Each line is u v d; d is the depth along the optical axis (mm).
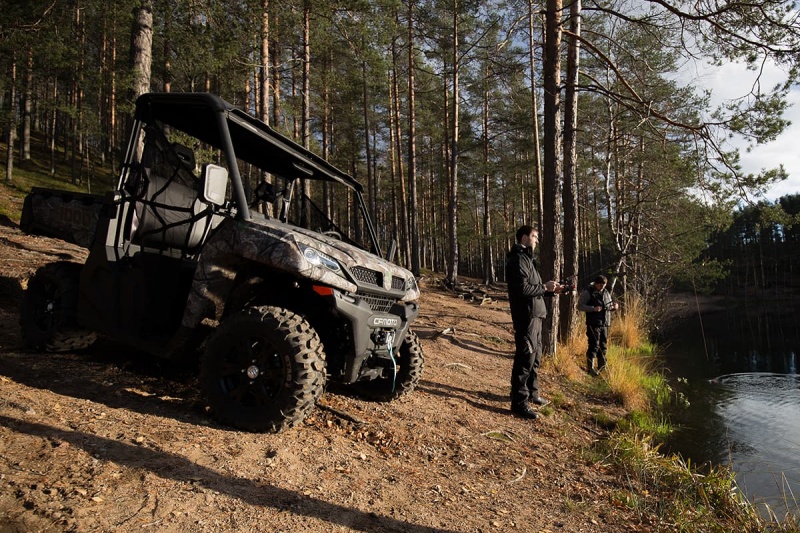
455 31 21453
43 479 2260
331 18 13672
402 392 4645
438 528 2637
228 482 2561
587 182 22516
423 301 16469
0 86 21109
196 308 3420
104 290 3984
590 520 3180
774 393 9617
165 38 12391
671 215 16172
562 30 8430
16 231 10961
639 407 7266
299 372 3168
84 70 15211
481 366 7824
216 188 3311
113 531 1973
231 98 22094
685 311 27891
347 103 30203
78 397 3410
